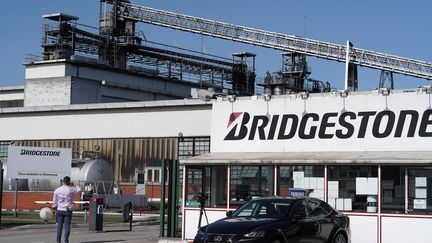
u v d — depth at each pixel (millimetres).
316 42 67875
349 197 19656
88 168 42750
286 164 20109
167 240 21297
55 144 51469
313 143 21500
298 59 71000
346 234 17188
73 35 69625
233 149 22766
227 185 21297
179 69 76938
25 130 52688
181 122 46938
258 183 20922
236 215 16484
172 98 71062
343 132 21062
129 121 48938
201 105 46281
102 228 26938
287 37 69750
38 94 63188
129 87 65312
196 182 21953
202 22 74438
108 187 43594
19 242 21453
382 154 19781
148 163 47812
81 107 50625
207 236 15141
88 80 62406
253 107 22625
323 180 20141
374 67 64562
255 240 14680
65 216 19453
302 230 15664
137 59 76750
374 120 20656
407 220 18750
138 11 76312
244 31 72312
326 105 21453
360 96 20969
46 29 69562
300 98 21875
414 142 20016
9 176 33688
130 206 27672
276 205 16281
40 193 42969
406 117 20203
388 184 19172
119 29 75562
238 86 79250
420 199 18766
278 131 22094
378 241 19078
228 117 23000
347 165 19641
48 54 69000
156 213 40031
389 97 20500
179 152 46781
